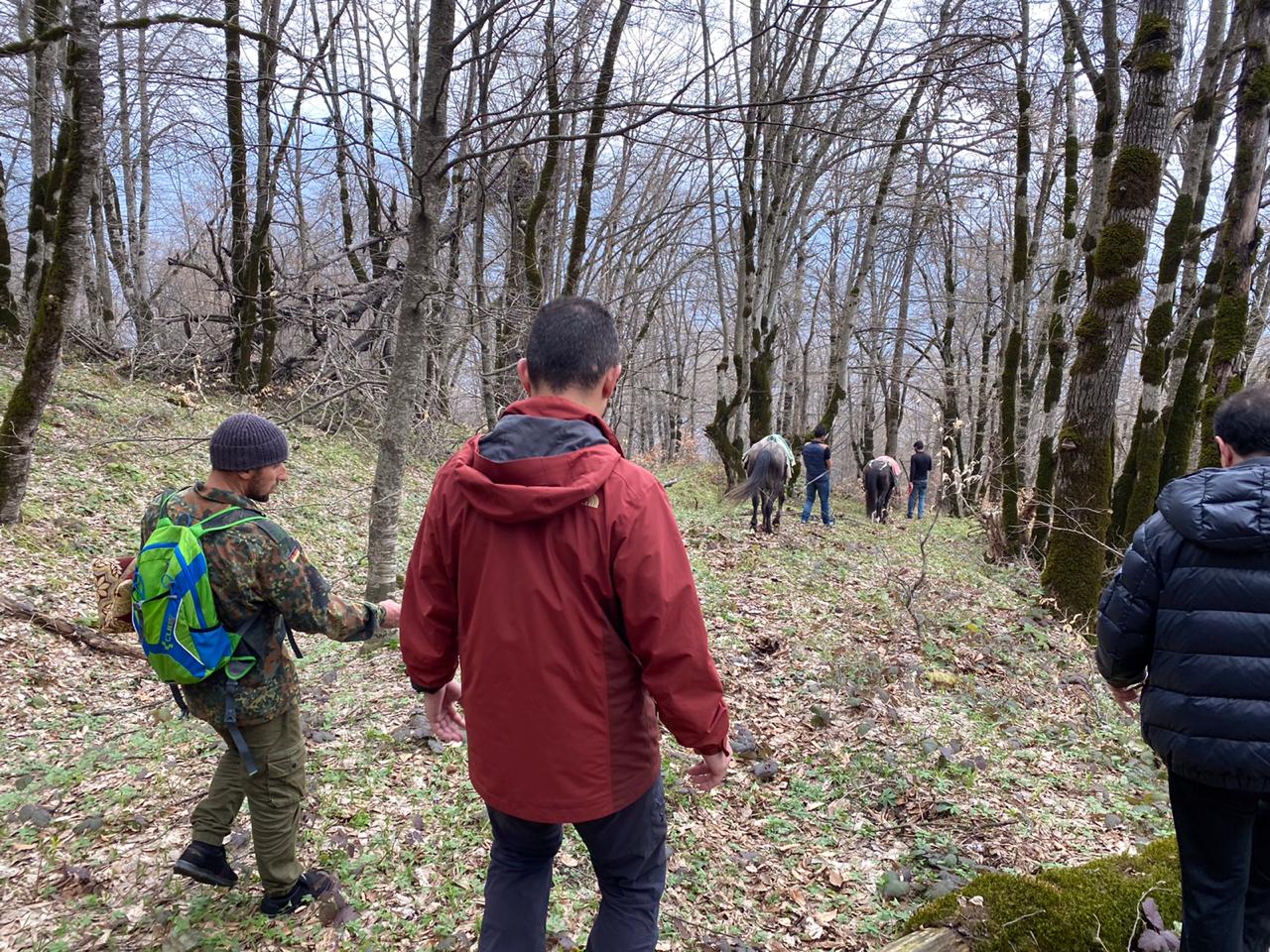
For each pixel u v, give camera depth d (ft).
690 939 9.73
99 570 9.41
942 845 12.00
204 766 13.38
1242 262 22.72
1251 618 6.88
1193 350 31.50
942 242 76.07
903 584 27.22
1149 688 7.61
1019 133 38.47
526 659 5.86
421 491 38.24
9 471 22.33
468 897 10.07
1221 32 29.96
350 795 12.19
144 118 50.78
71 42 21.30
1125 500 33.96
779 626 22.22
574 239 33.88
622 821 6.42
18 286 44.34
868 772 14.34
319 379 42.24
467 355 51.08
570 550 5.74
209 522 8.53
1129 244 24.41
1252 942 7.94
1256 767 6.79
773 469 35.55
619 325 55.52
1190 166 30.58
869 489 48.75
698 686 5.83
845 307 53.36
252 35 18.40
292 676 9.36
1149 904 9.18
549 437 5.88
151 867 10.55
